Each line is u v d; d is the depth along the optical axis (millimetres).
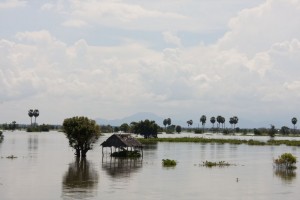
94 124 99375
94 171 71250
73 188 54156
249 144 160125
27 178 62188
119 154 99125
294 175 68562
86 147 98875
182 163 86000
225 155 107250
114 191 52344
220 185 57938
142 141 171625
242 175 68062
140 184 57844
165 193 51500
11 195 49250
